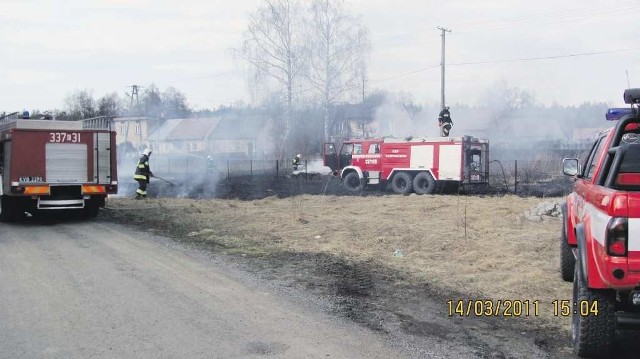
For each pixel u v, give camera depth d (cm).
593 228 426
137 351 468
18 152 1280
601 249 401
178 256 888
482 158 2281
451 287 681
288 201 1762
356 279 729
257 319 557
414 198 1828
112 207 1653
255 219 1316
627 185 487
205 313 576
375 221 1237
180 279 726
